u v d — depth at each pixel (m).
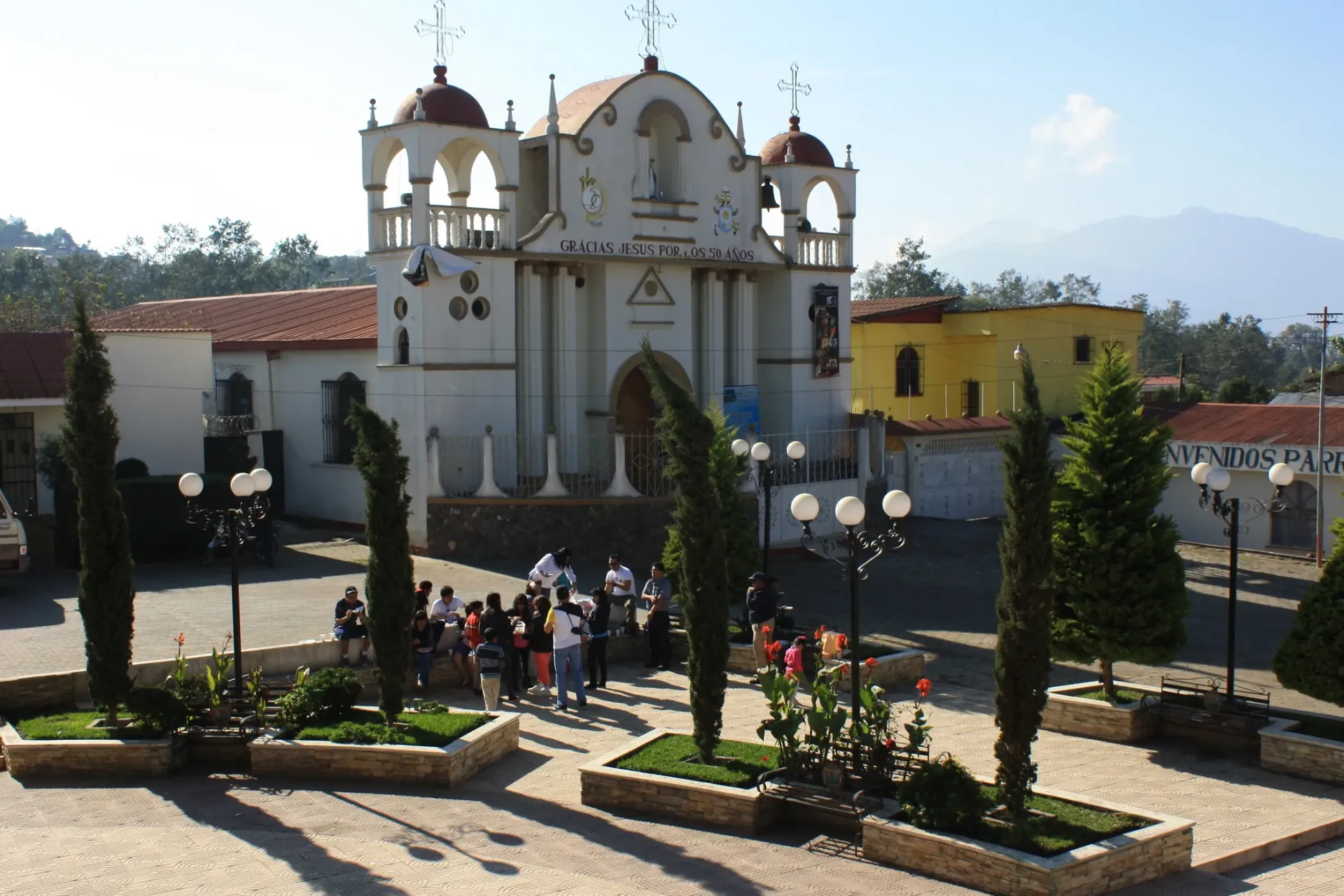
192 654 19.30
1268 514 37.00
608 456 32.34
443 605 19.81
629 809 13.70
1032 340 47.44
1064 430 43.00
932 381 47.84
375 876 11.58
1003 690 12.27
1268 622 26.81
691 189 33.22
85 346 15.45
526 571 27.73
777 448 34.50
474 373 29.86
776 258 35.22
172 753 14.98
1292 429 37.22
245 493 16.23
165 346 30.48
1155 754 16.88
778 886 11.55
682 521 14.18
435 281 29.14
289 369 34.53
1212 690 17.55
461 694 19.47
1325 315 35.78
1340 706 16.20
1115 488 17.52
